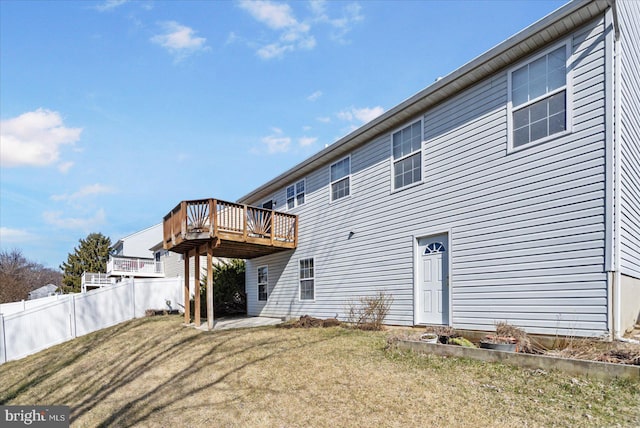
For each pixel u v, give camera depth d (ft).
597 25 19.22
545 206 20.61
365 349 22.41
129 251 116.37
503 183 22.84
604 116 18.57
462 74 24.43
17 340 37.55
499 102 23.57
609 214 18.02
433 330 23.50
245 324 38.42
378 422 13.30
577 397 13.38
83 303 43.62
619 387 13.50
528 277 21.07
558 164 20.24
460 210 25.35
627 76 21.16
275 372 19.43
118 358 27.61
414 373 17.56
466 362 18.10
